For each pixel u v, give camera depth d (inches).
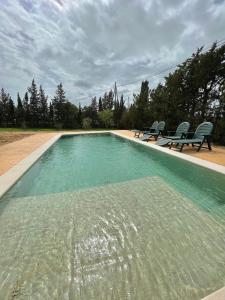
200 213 122.1
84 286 72.1
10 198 145.5
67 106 1244.5
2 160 226.2
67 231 104.0
